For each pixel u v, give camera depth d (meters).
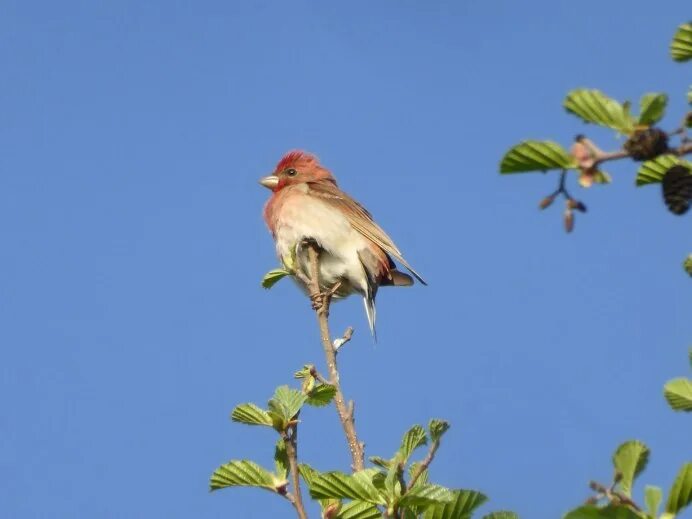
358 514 7.60
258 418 8.25
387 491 7.33
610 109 5.94
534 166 5.98
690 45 6.24
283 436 8.23
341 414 8.45
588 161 5.90
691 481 5.64
